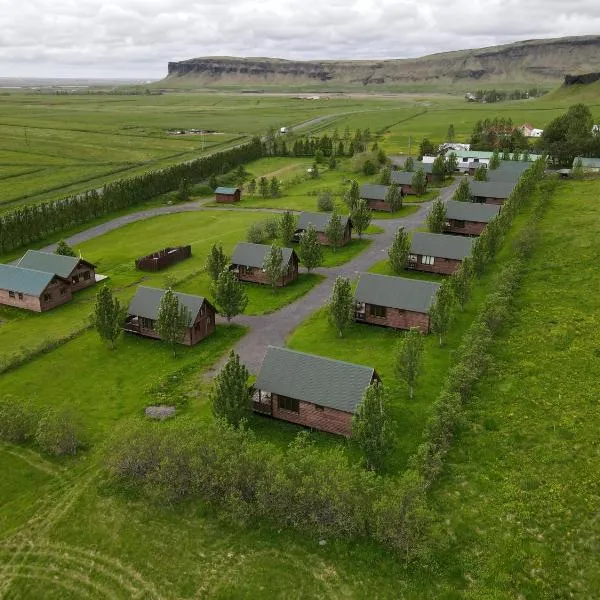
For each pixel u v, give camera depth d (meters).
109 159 184.25
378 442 36.91
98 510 35.59
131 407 46.91
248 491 35.41
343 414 42.09
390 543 31.70
